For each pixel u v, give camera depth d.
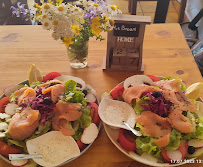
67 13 0.94
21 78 1.20
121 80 1.20
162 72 1.24
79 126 0.92
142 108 0.94
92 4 0.95
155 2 2.99
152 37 1.43
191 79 1.20
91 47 1.37
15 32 1.45
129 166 0.89
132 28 1.10
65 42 0.98
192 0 2.72
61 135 0.88
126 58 1.19
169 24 1.53
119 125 0.92
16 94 1.00
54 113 0.92
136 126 0.90
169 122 0.90
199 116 0.97
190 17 2.68
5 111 0.95
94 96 1.05
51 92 0.95
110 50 1.21
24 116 0.89
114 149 0.94
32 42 1.39
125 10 2.76
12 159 0.81
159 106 0.92
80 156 0.92
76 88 1.01
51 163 0.83
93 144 0.95
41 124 0.90
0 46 1.36
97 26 0.95
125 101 1.00
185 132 0.88
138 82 1.08
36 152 0.85
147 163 0.83
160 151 0.85
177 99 0.98
